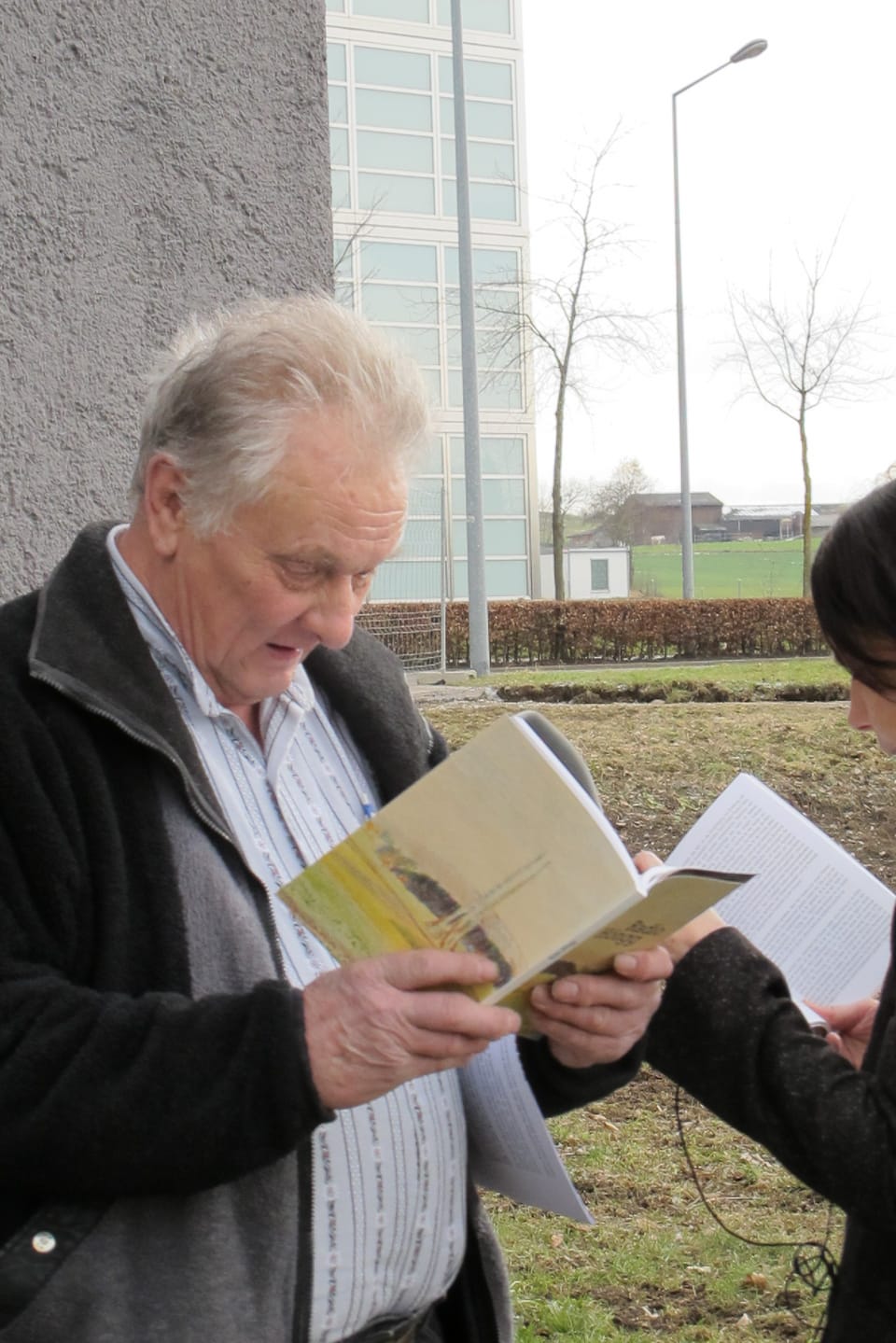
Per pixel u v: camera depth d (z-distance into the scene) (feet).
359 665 5.83
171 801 4.80
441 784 4.22
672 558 151.23
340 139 81.61
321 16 9.21
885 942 5.97
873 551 4.88
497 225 84.79
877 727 5.20
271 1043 4.24
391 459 4.83
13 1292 4.33
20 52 7.98
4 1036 4.25
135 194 8.44
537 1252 11.09
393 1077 4.28
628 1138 13.39
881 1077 4.99
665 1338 9.83
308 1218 4.77
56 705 4.67
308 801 5.40
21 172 8.00
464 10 83.71
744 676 40.70
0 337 7.96
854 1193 4.93
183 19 8.59
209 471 4.68
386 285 83.25
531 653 68.80
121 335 8.41
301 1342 4.76
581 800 4.05
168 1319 4.44
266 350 4.70
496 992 4.26
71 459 8.25
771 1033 5.28
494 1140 5.53
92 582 4.99
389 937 4.48
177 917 4.62
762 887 6.19
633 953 4.66
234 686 5.10
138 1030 4.29
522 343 84.69
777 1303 10.30
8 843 4.45
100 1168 4.23
